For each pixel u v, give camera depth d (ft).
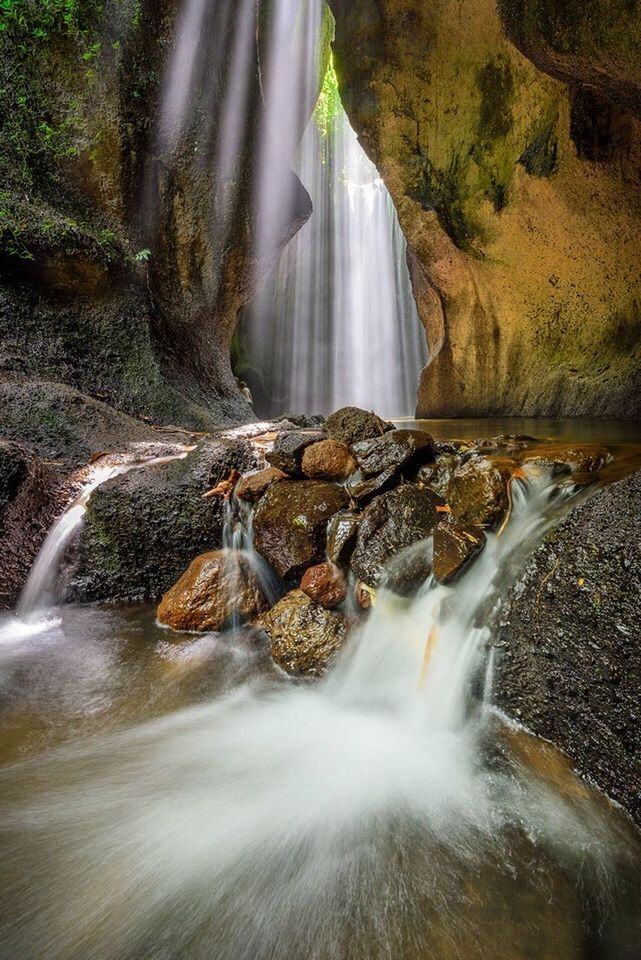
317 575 11.43
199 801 7.39
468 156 38.68
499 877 6.02
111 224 27.43
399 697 9.59
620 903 5.63
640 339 29.81
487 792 7.29
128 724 9.21
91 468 17.01
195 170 30.99
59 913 5.73
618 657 6.64
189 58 29.89
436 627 9.60
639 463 11.93
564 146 30.45
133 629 12.80
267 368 83.51
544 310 36.27
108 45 26.68
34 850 6.52
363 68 42.39
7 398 18.76
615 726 6.66
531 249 35.40
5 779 7.80
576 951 5.16
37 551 14.51
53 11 25.30
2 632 12.75
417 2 37.65
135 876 6.20
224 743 8.68
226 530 14.32
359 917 5.63
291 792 7.55
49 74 25.80
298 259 83.76
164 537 14.42
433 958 5.15
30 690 10.25
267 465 15.67
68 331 24.58
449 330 45.21
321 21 58.44
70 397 19.94
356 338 84.99
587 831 6.43
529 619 7.94
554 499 10.40
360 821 6.97
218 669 10.99
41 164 25.75
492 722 8.38
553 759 7.41
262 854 6.49
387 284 84.12
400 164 42.88
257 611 12.71
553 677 7.56
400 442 13.08
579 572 7.32
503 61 34.60
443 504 11.53
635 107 19.42
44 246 23.48
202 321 32.83
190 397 27.86
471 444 15.20
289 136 61.67
